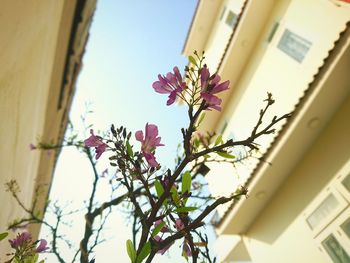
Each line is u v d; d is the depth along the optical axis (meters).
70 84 6.91
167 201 1.04
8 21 2.19
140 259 0.86
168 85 1.06
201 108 0.98
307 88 7.22
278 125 8.34
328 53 6.74
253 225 10.05
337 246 6.48
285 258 7.99
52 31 4.47
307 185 7.94
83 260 1.27
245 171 9.33
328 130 7.66
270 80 9.30
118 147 1.09
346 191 6.56
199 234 1.14
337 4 6.48
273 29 9.67
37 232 7.74
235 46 10.62
